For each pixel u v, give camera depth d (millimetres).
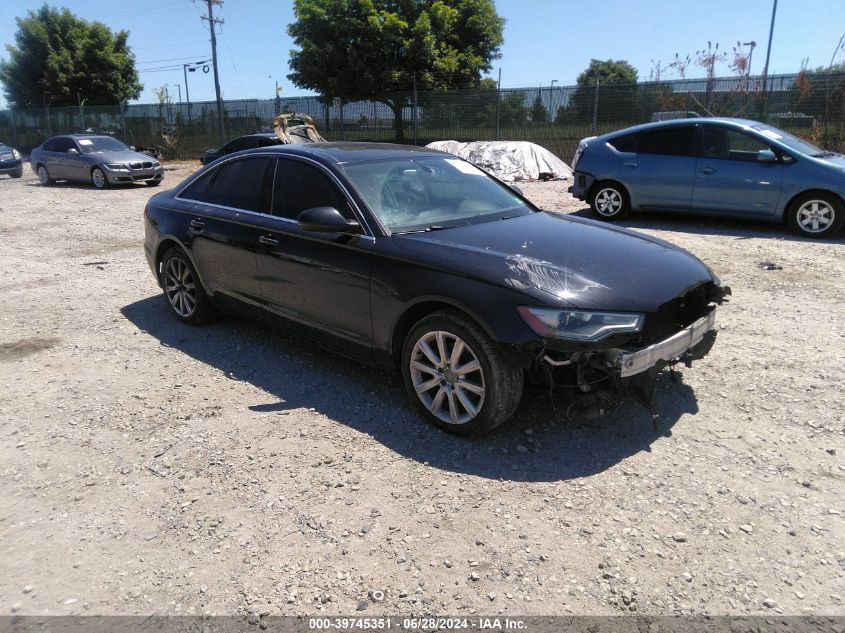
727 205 9141
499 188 4922
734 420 3684
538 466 3283
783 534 2727
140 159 18203
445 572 2570
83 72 39781
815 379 4172
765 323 5270
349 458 3414
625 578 2508
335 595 2469
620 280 3398
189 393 4285
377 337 3887
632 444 3465
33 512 3051
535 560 2617
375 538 2781
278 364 4730
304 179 4430
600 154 10117
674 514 2877
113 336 5441
